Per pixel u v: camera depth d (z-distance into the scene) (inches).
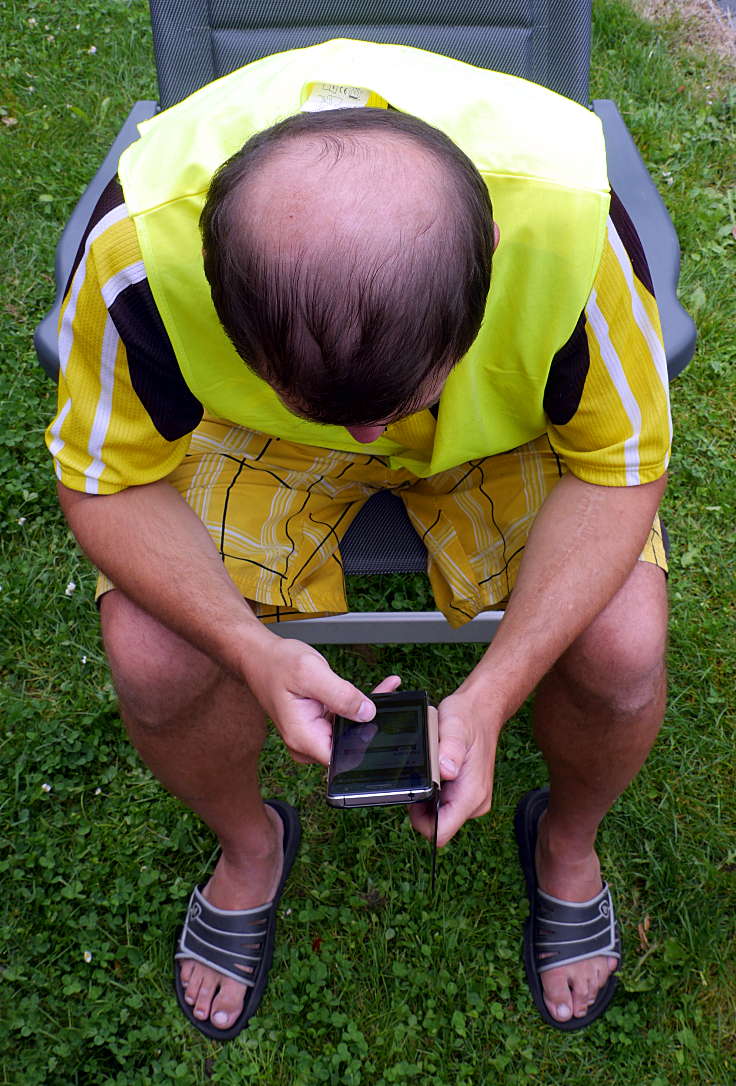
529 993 63.2
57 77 124.9
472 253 31.7
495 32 64.6
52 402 93.7
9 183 112.3
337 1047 61.0
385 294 30.2
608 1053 61.2
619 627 48.1
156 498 49.0
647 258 56.9
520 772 72.8
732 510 86.3
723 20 136.1
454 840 69.6
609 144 63.6
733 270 105.1
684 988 63.2
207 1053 61.6
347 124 32.5
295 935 66.1
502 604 56.1
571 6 63.8
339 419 34.2
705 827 69.9
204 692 49.9
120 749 74.2
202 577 47.3
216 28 64.8
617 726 50.9
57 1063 60.5
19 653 79.5
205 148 41.5
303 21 64.7
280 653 43.6
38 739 73.7
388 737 41.5
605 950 63.1
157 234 40.8
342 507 58.9
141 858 68.7
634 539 46.9
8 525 85.8
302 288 30.3
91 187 60.6
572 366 43.9
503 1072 60.4
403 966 63.9
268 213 30.7
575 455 47.7
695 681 76.9
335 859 69.4
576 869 62.5
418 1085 60.2
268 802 70.2
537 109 43.0
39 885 67.9
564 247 40.5
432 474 53.1
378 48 45.8
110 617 50.0
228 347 43.4
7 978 63.1
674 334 53.0
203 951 63.2
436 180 31.2
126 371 44.2
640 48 127.9
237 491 55.3
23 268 105.3
